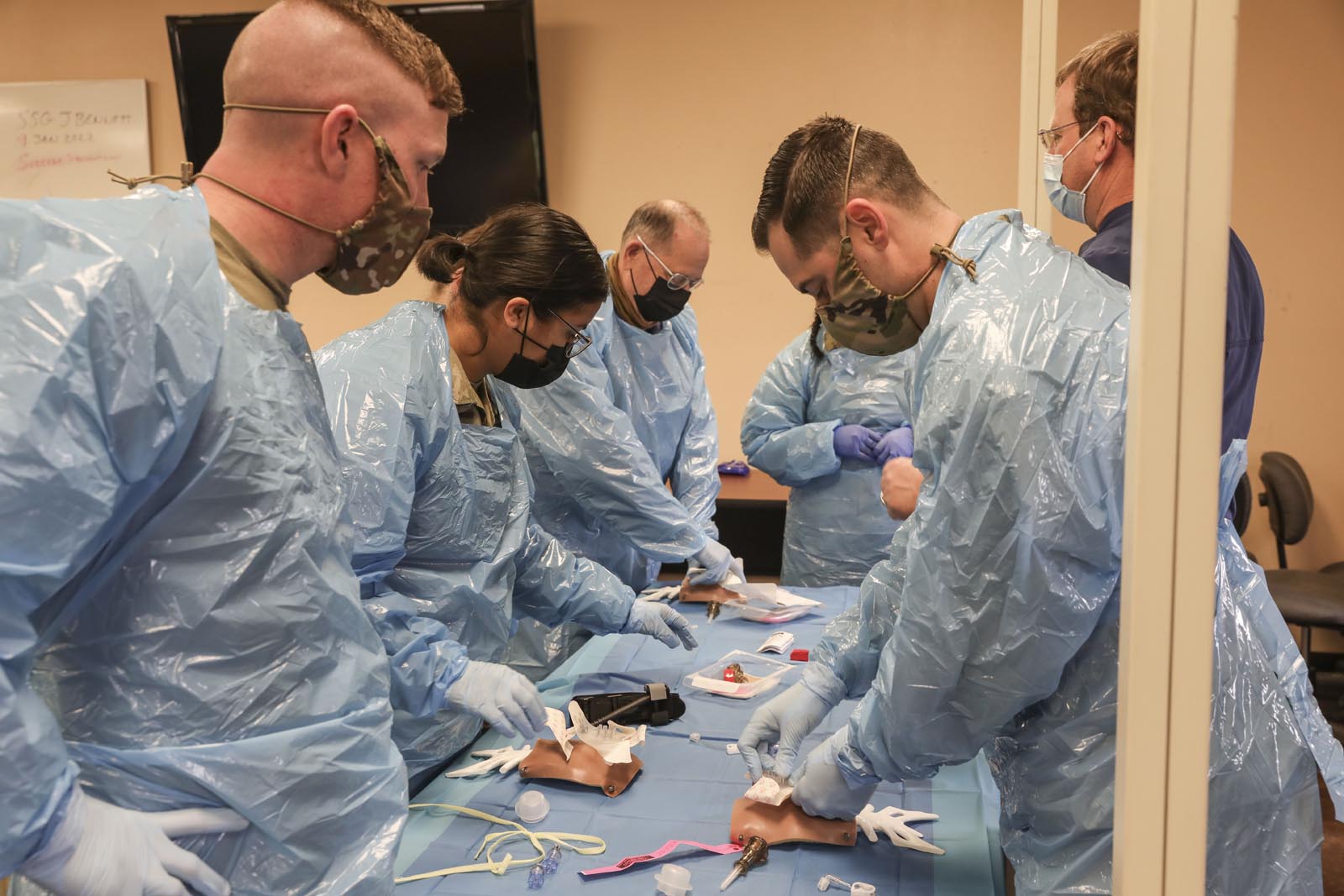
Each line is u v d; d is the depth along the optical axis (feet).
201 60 12.93
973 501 2.90
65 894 2.17
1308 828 3.13
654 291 6.98
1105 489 2.84
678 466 8.19
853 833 3.74
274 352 2.58
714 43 12.71
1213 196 2.04
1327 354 11.39
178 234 2.33
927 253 3.36
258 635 2.49
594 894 3.39
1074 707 3.14
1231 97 2.01
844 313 3.57
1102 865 3.11
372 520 3.73
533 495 6.86
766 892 3.43
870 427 8.79
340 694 2.68
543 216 4.44
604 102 13.01
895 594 3.88
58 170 13.79
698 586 6.97
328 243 2.77
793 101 12.65
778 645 5.87
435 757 4.76
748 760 4.05
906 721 3.25
